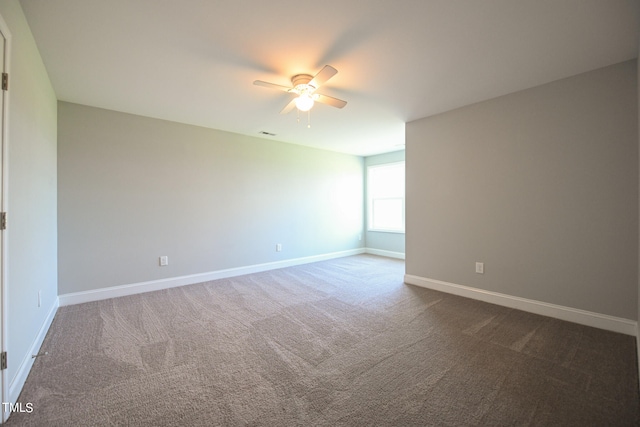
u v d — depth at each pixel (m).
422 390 1.65
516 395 1.60
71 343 2.22
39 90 2.15
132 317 2.74
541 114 2.70
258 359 1.99
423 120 3.67
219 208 4.21
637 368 1.84
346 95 2.94
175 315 2.80
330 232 5.81
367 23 1.80
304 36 1.94
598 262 2.42
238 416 1.45
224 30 1.86
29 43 1.84
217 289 3.68
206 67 2.34
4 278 1.43
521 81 2.63
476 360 1.96
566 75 2.51
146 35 1.91
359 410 1.49
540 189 2.72
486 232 3.12
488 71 2.43
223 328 2.50
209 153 4.11
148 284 3.59
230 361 1.97
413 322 2.62
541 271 2.74
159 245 3.68
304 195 5.34
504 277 3.00
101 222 3.28
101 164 3.27
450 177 3.42
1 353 1.41
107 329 2.48
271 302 3.18
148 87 2.72
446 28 1.85
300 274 4.48
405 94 2.92
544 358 1.97
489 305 3.03
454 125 3.36
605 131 2.37
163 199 3.71
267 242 4.80
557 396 1.59
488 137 3.07
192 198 3.95
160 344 2.21
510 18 1.75
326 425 1.39
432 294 3.44
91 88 2.73
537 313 2.77
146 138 3.57
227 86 2.71
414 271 3.86
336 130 4.27
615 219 2.34
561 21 1.78
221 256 4.24
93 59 2.21
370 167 6.41
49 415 1.46
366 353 2.07
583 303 2.51
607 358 1.96
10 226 1.54
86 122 3.17
